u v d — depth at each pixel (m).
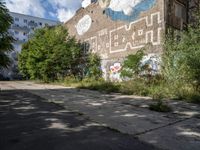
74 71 29.19
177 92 12.09
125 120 6.98
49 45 28.25
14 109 8.73
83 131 5.77
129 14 21.66
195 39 12.34
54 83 26.61
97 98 12.10
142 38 20.08
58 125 6.34
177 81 12.83
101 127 6.17
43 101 10.92
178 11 19.81
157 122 6.75
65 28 31.89
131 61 16.28
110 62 24.31
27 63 30.06
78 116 7.51
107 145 4.78
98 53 26.61
